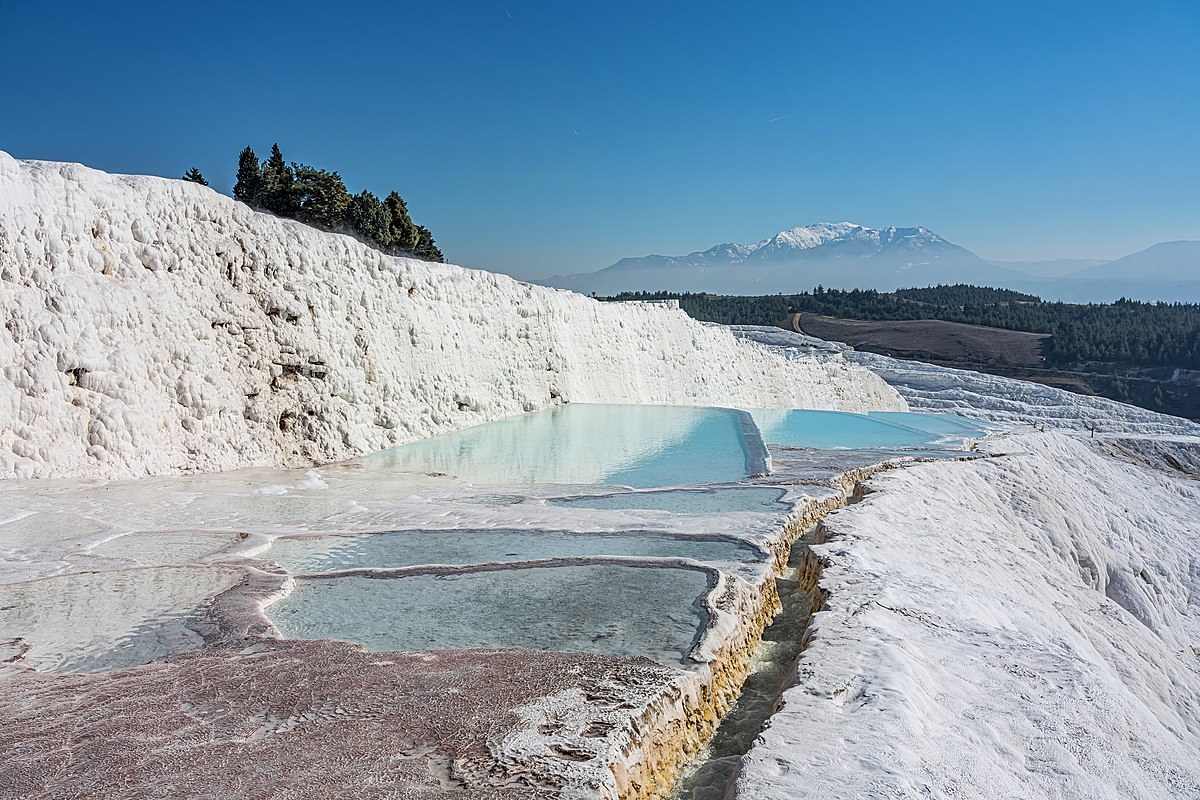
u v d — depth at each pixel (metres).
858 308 123.88
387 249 31.58
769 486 15.31
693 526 11.25
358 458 17.88
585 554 9.70
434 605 7.57
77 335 13.04
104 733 4.53
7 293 12.24
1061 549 20.86
